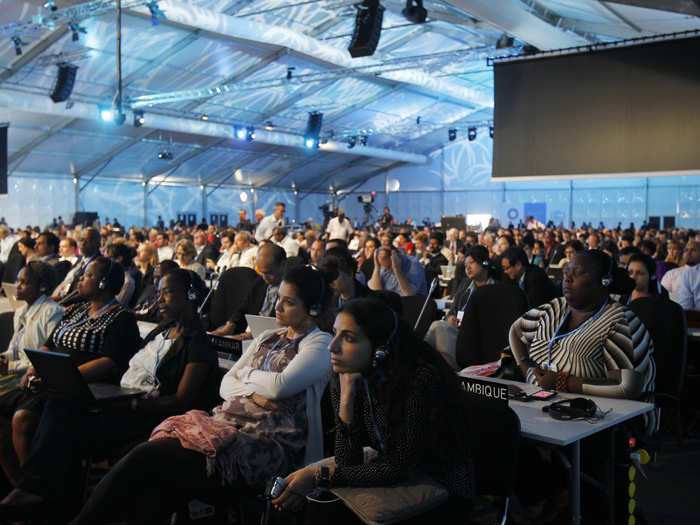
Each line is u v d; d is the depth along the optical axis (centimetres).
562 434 237
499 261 675
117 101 1000
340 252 406
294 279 283
